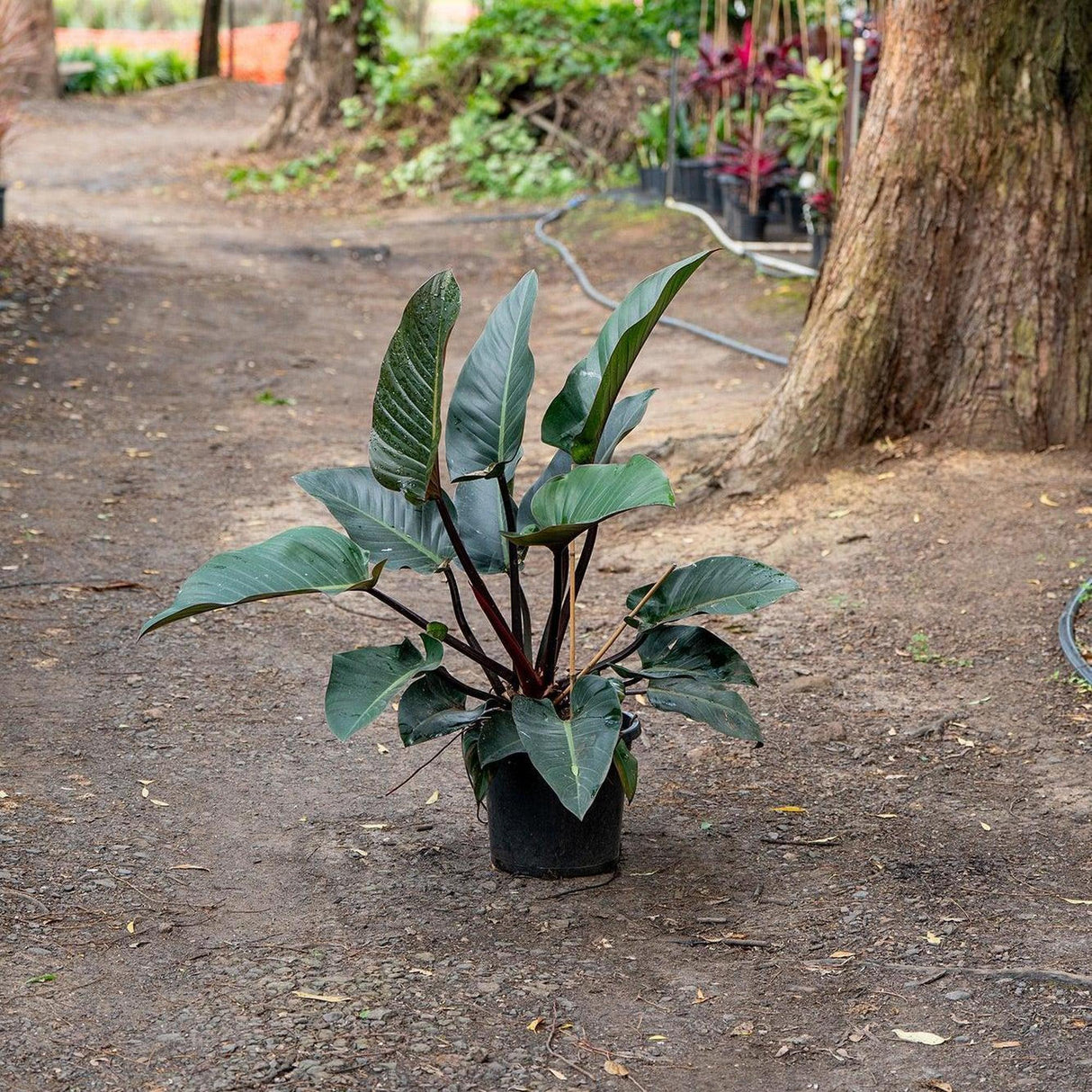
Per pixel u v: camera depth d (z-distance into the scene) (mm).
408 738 3170
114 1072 2574
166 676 4773
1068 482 6059
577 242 14367
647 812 3877
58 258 12641
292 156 19078
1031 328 6305
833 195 11383
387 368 2949
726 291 11898
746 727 3209
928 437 6449
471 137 17391
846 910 3283
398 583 5863
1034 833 3697
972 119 6215
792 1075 2629
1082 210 6250
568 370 10008
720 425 7781
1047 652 4863
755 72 13531
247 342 10633
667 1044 2729
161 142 21703
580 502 2975
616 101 17375
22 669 4723
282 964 3006
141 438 7887
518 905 3314
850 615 5273
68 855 3484
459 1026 2768
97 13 36125
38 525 6266
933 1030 2768
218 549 6129
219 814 3807
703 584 3271
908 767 4137
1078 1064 2617
